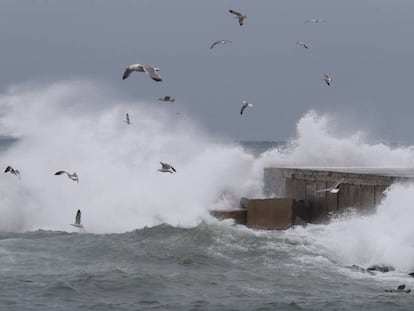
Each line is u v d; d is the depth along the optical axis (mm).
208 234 55062
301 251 51281
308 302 38062
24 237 59656
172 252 50938
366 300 38531
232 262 48438
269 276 44500
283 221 64438
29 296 38750
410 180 54844
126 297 39000
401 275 45812
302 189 69688
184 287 41375
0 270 45125
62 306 36938
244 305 37375
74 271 44969
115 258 49344
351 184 61875
